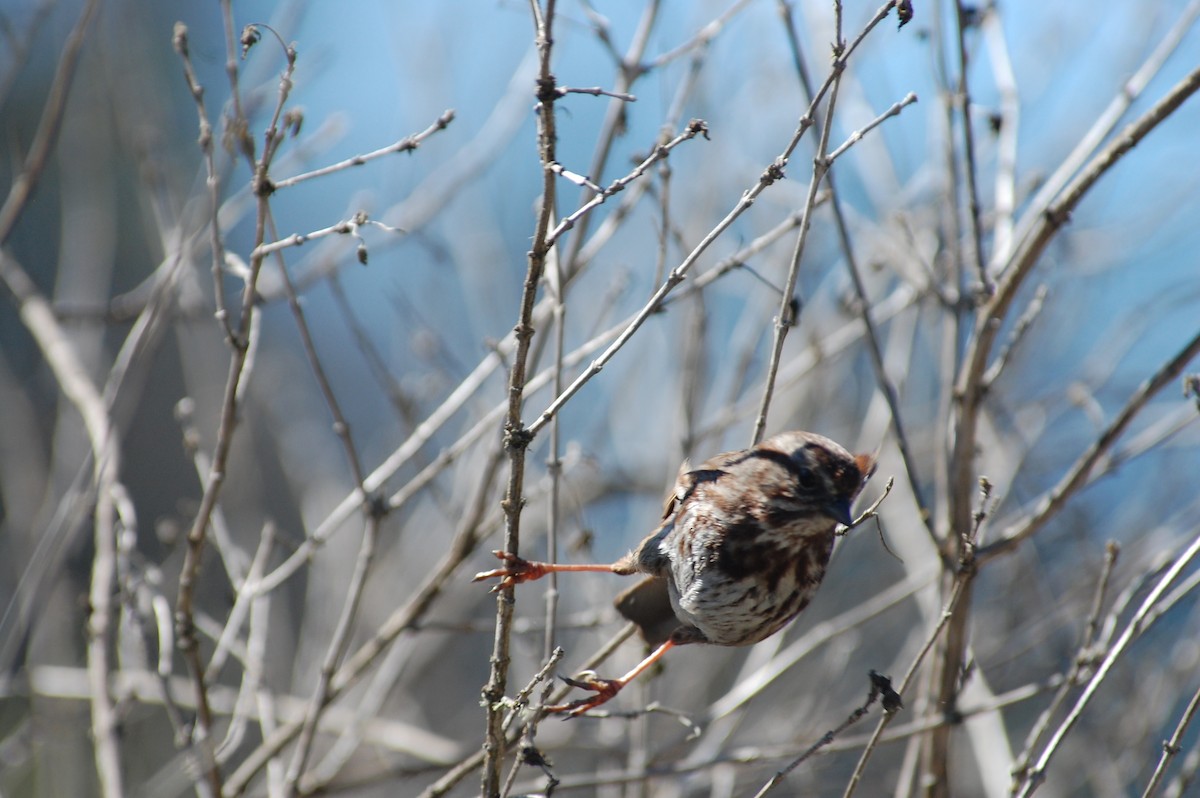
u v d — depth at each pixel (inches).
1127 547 481.7
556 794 506.0
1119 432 335.0
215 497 321.7
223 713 432.8
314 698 359.9
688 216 526.3
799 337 515.8
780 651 499.5
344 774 506.3
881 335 562.3
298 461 561.6
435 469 374.0
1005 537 342.6
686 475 335.6
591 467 474.6
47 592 377.4
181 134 705.0
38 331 446.6
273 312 695.7
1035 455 523.8
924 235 474.6
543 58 247.1
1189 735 530.9
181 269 396.2
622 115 378.6
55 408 601.0
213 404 530.3
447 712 598.2
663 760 449.4
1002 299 337.1
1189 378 328.2
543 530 497.0
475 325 545.3
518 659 510.9
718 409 513.0
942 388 403.5
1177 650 456.4
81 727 466.9
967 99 345.4
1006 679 471.5
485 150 477.7
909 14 256.1
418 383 494.9
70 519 391.9
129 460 679.1
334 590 528.4
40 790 527.5
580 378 256.7
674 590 327.3
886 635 542.9
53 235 671.1
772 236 347.3
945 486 366.3
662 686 509.7
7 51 582.9
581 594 529.3
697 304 414.3
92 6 413.1
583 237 369.4
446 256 519.8
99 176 515.8
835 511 311.6
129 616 375.6
